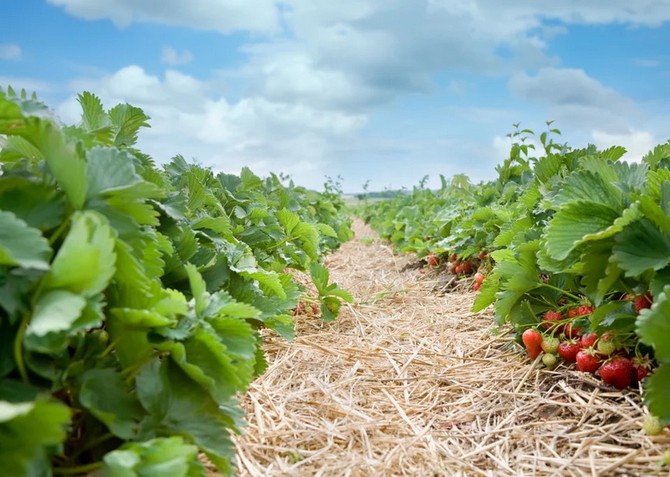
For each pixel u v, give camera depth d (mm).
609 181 3381
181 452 1814
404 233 11914
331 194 19234
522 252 3977
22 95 2217
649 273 3061
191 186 4605
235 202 6008
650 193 3184
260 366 3344
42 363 1912
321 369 4316
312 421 3414
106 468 1741
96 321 1802
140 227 2424
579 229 3158
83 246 1710
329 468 2859
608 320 3248
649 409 2488
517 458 2967
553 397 3564
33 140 2047
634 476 2625
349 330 5531
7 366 1849
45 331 1628
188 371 2162
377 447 3154
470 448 3166
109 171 2170
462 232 7422
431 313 6117
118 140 3918
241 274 3719
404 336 5285
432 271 8570
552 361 3865
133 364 2197
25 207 2006
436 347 4934
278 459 2875
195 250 3334
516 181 8344
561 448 3033
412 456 3053
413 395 3945
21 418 1465
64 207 2057
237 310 2379
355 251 13203
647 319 2332
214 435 2176
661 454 2730
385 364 4523
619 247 2838
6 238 1741
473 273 7664
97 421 2084
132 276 2049
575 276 4047
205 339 2211
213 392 2186
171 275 3125
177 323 2301
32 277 1801
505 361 4359
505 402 3648
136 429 2064
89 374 2020
